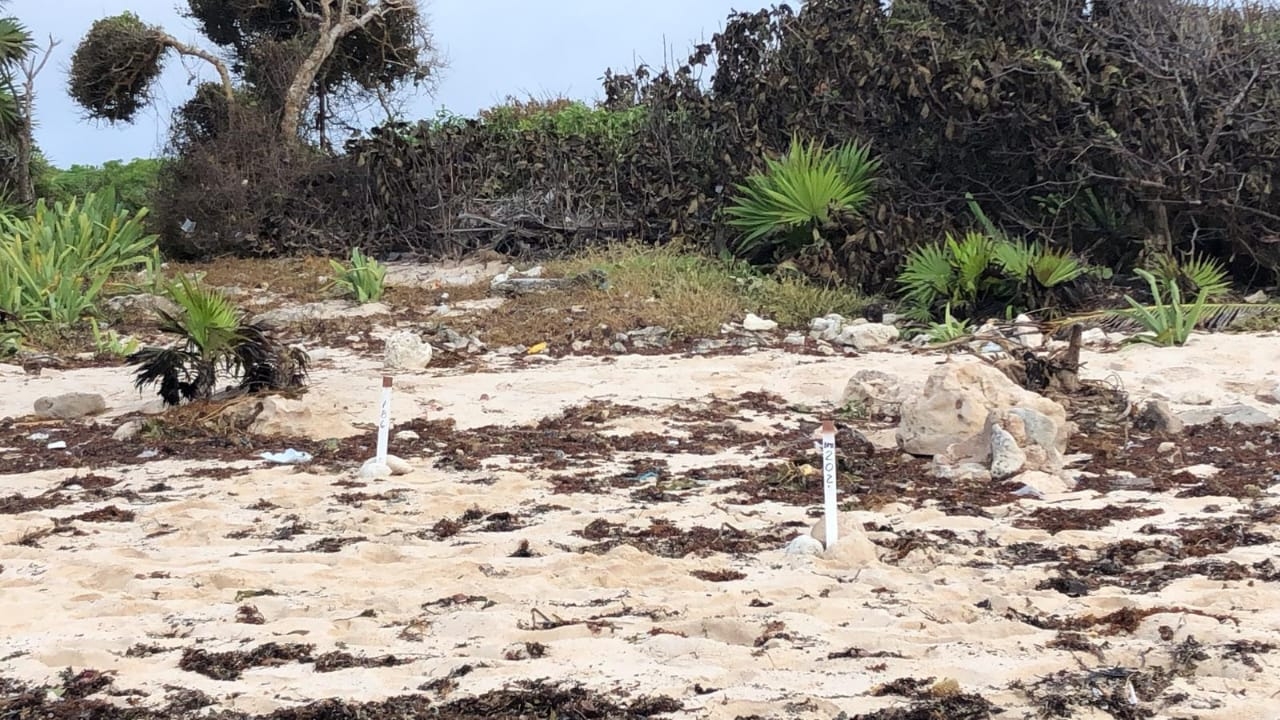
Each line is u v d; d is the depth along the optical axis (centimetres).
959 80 1549
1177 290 1241
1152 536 600
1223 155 1506
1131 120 1494
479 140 1955
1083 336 1264
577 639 462
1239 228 1479
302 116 2303
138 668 443
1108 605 492
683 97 1858
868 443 838
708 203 1747
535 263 1792
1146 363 1112
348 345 1348
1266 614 473
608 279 1544
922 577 544
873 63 1655
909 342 1314
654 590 531
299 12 2414
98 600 525
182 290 983
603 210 1828
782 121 1762
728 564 571
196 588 538
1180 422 864
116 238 1812
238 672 439
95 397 1008
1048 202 1584
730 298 1472
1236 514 640
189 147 2148
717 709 387
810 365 1165
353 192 2014
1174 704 387
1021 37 1620
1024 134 1585
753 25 1809
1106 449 798
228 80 2319
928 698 396
